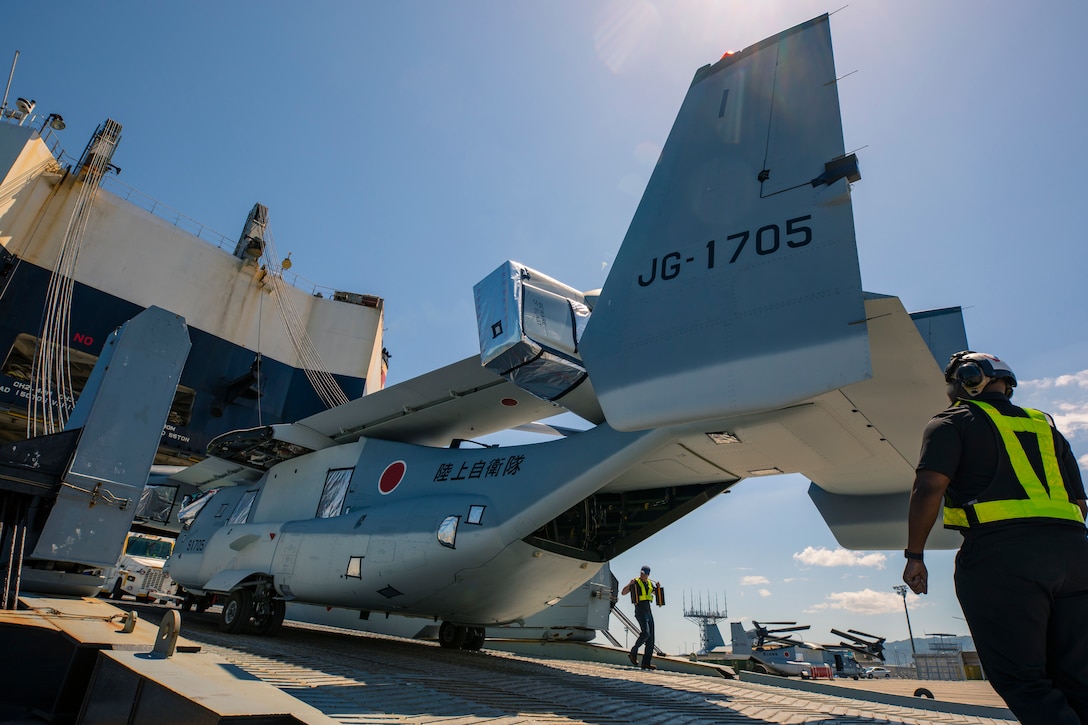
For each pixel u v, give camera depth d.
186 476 13.57
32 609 3.82
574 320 6.60
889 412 4.98
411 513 7.55
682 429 5.71
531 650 12.85
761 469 6.41
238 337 28.53
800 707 5.05
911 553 2.11
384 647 8.34
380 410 9.07
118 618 3.77
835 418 5.12
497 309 6.44
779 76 4.75
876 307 4.01
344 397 30.53
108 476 5.55
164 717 1.94
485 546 6.77
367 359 31.95
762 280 4.30
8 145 22.77
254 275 30.00
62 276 23.53
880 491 6.61
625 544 7.61
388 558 7.39
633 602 10.07
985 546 2.01
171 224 27.72
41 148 24.23
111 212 25.67
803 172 4.36
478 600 7.43
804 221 4.24
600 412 6.92
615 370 4.88
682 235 4.90
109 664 2.46
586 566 7.61
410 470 8.41
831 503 7.02
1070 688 1.93
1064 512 1.99
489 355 6.38
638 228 5.25
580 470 6.45
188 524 12.43
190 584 10.98
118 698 2.29
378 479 8.72
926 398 4.76
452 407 8.68
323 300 32.69
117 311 24.66
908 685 9.53
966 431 2.18
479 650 9.73
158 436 5.99
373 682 4.14
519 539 6.77
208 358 26.95
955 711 5.68
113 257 25.25
